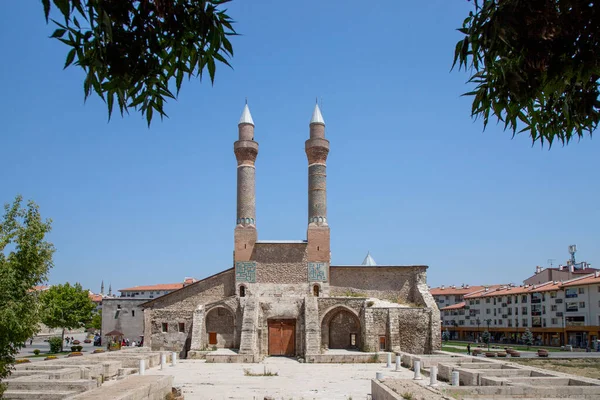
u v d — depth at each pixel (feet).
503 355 214.90
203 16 23.27
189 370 151.33
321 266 213.87
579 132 27.27
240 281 210.18
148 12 22.79
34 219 69.51
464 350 260.21
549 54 23.31
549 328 338.75
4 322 63.46
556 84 24.20
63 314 284.20
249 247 213.46
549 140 28.45
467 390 83.51
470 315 442.91
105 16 20.38
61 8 19.57
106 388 77.00
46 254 69.41
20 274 67.26
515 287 404.36
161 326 208.74
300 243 214.90
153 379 86.84
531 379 95.61
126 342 289.53
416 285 211.82
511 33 22.27
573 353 246.68
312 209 219.82
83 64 22.36
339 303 200.75
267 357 193.67
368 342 191.31
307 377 134.10
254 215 219.20
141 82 24.43
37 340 432.66
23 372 105.81
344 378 131.75
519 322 373.61
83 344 359.05
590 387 82.84
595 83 25.86
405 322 195.52
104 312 336.49
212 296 211.61
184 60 25.08
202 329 200.85
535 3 22.16
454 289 538.06
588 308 307.78
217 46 24.30
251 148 220.43
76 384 87.92
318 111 226.99
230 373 143.74
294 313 200.44
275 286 211.20
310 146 222.07
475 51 24.56
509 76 24.39
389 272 214.69
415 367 117.39
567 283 323.57
